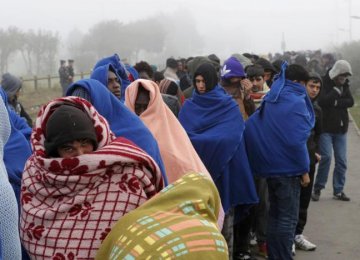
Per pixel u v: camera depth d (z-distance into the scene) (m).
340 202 7.42
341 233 6.11
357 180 8.69
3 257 1.94
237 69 5.26
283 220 4.57
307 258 5.34
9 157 2.66
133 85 3.61
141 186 2.24
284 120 4.48
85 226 2.15
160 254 1.73
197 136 4.43
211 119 4.51
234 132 4.44
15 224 1.98
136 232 1.84
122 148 2.26
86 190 2.19
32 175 2.26
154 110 3.51
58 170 2.18
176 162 3.36
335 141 7.43
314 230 6.23
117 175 2.22
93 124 2.30
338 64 7.09
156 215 1.89
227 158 4.40
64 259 2.13
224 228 4.50
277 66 7.68
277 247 4.61
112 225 2.15
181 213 1.91
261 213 5.25
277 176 4.53
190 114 4.61
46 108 2.33
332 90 7.17
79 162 2.16
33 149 2.28
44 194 2.21
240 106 5.35
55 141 2.20
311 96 5.54
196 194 1.99
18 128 3.12
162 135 3.43
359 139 12.88
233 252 5.11
